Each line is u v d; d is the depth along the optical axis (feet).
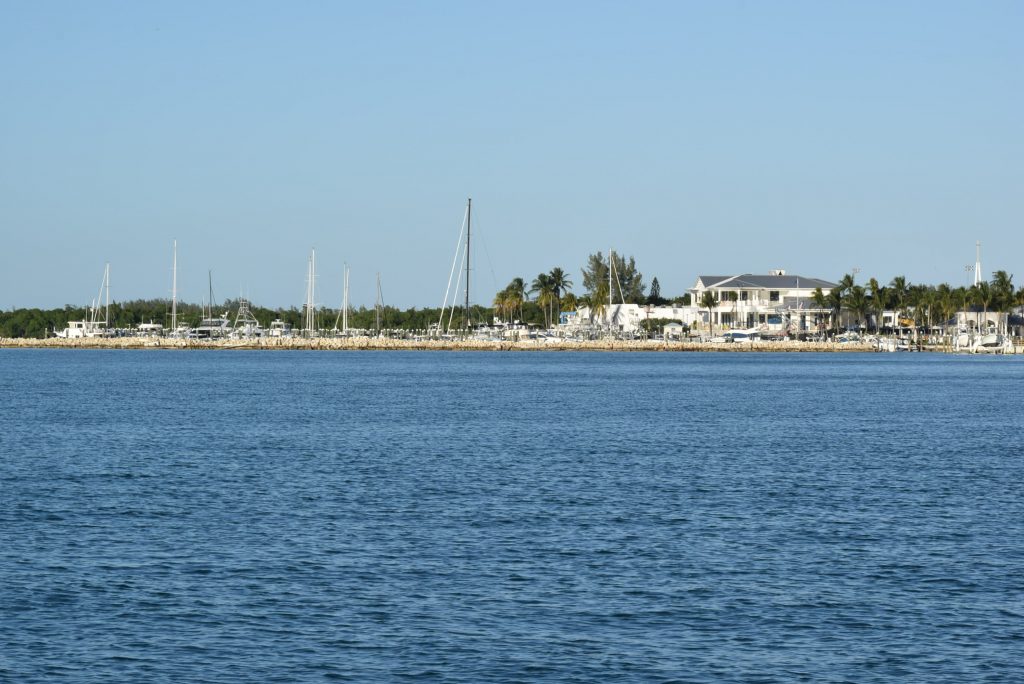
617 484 213.05
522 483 213.66
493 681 103.81
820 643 114.01
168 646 112.16
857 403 457.27
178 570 140.46
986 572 141.08
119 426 332.19
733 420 366.84
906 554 150.92
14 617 120.67
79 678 103.91
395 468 235.61
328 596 128.98
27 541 156.97
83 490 202.59
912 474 229.66
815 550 153.28
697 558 148.36
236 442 286.46
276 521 172.55
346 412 393.09
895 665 108.17
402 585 133.90
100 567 141.69
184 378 650.02
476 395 498.28
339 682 103.30
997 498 197.88
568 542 157.89
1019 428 341.21
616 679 104.42
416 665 107.45
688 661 108.88
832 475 227.40
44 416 369.09
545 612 123.44
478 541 158.30
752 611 124.16
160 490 203.00
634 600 128.16
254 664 107.45
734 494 201.05
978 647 112.98
